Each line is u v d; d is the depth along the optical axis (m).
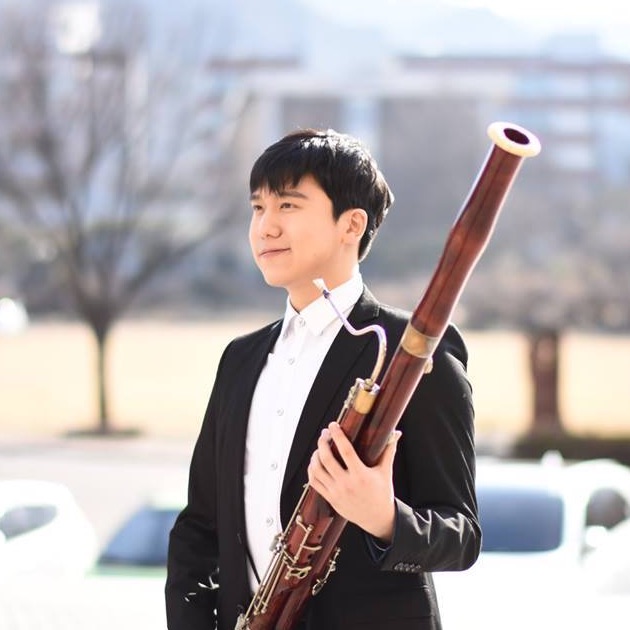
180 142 43.22
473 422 4.04
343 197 4.14
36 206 40.56
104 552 11.09
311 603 3.98
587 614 7.29
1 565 11.00
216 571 4.46
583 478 12.06
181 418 45.81
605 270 67.31
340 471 3.57
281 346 4.27
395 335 4.11
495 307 69.06
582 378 60.12
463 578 9.20
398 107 86.88
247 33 65.12
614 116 102.56
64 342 77.81
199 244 44.00
